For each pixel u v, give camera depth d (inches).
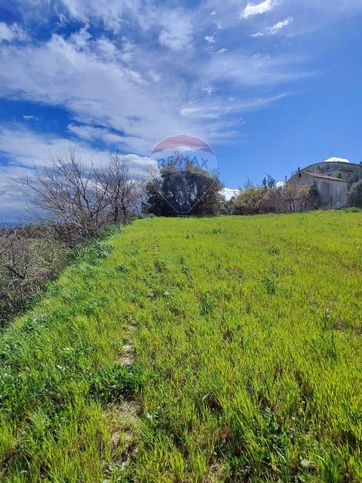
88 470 51.7
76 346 97.6
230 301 130.2
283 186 1257.4
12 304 222.2
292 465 50.1
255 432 56.7
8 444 59.1
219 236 333.4
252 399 65.6
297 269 179.0
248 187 1364.4
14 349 102.4
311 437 54.6
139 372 77.7
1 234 307.3
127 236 371.6
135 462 54.4
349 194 1126.4
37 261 274.8
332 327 101.3
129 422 64.2
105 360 87.0
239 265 192.5
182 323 109.8
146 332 102.0
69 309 132.7
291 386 67.2
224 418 61.4
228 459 53.0
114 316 120.9
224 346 90.0
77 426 62.2
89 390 75.7
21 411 68.8
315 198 1245.1
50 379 79.0
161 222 573.9
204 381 72.1
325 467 47.8
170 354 88.6
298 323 103.2
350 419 56.1
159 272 190.7
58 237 452.4
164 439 57.1
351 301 123.6
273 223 477.7
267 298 130.3
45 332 111.1
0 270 245.8
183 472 50.8
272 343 88.9
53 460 54.4
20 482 51.1
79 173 501.7
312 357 80.0
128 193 670.5
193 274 175.2
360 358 78.5
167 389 71.7
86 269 215.2
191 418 62.0
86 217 512.4
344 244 252.2
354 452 49.9
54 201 465.7
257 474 49.9
